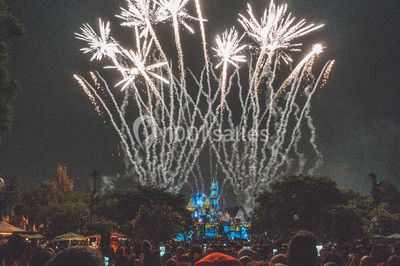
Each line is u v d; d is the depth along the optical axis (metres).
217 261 7.48
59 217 82.38
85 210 85.88
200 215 134.12
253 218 99.00
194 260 15.23
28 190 130.88
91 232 79.44
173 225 72.06
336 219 79.00
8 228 32.28
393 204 110.88
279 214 87.38
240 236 129.75
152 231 70.38
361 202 113.44
